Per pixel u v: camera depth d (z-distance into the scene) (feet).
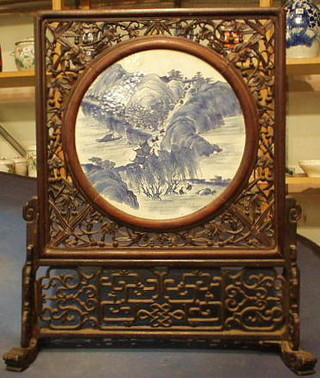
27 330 2.25
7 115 5.03
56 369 2.19
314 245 3.52
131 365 2.22
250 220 2.30
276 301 2.37
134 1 4.64
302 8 3.63
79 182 2.31
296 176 3.92
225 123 2.30
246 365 2.22
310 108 4.47
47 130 2.33
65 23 2.35
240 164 2.29
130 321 2.32
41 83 2.33
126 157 2.31
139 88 2.31
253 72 2.31
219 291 2.48
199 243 2.31
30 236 2.31
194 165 2.31
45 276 2.35
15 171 4.58
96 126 2.32
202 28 2.34
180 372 2.15
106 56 2.31
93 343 2.42
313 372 2.14
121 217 2.30
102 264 2.30
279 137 2.27
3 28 5.02
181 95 2.31
